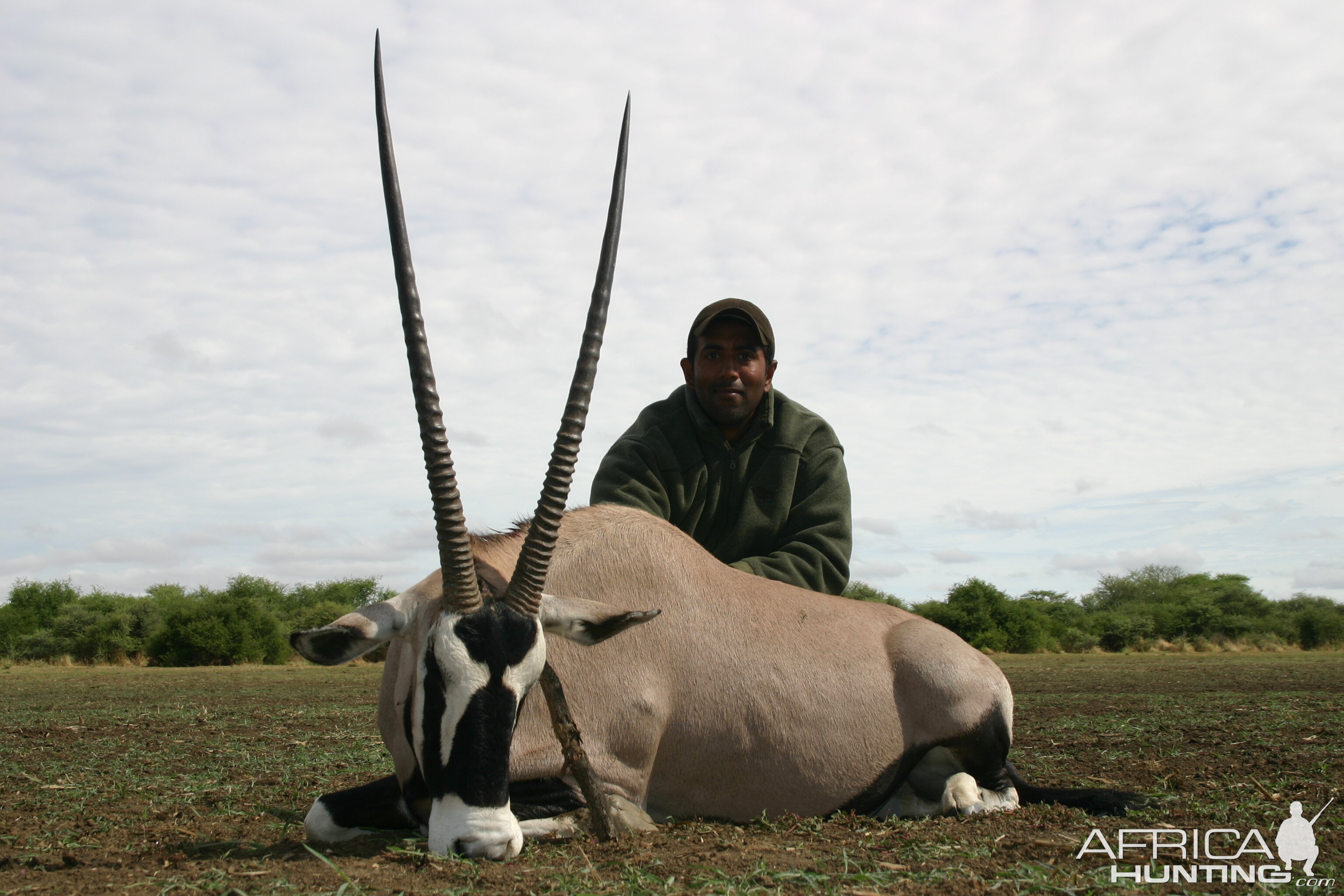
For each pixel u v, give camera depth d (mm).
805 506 6512
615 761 4488
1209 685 18000
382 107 4137
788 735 4762
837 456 6738
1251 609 69000
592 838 4246
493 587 4184
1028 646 40938
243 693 18062
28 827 4949
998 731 5105
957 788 5082
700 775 4719
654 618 4410
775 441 6531
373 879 3406
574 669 4480
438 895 3164
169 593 61688
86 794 6215
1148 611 58938
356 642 3863
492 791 3553
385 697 4457
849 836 4344
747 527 6406
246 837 4590
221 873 3559
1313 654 42469
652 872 3547
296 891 3279
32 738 10109
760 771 4746
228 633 39344
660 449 6367
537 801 4277
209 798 5941
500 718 3615
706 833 4352
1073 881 3479
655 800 4730
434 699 3619
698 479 6379
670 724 4656
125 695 17734
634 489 6180
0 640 45406
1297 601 75125
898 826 4594
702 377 6367
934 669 5047
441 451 3812
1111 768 6988
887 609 5516
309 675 27266
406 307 3998
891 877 3514
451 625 3668
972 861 3777
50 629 44156
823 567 6270
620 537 4848
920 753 5059
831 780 4840
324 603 47469
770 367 6590
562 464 3953
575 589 4637
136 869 3768
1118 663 29922
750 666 4766
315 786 6547
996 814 4840
